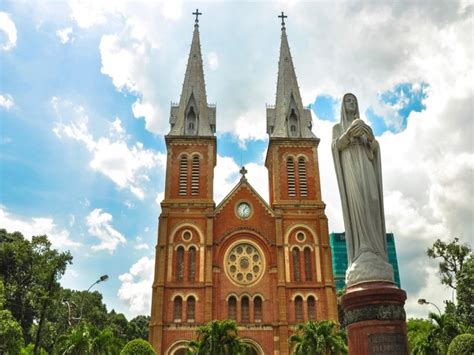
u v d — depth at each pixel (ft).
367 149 49.65
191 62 205.57
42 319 160.97
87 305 240.32
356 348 42.19
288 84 199.21
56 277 165.27
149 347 117.08
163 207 167.43
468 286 141.79
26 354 143.13
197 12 221.66
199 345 119.34
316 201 172.24
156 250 159.94
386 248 47.65
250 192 172.96
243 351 120.98
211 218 165.89
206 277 156.87
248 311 155.33
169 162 176.04
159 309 150.51
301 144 182.60
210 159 177.27
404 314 42.80
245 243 165.37
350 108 52.85
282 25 222.69
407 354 41.04
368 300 42.63
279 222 167.22
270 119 197.47
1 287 144.46
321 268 161.89
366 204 47.47
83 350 114.11
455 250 158.10
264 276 160.66
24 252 167.73
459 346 88.99
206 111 192.95
